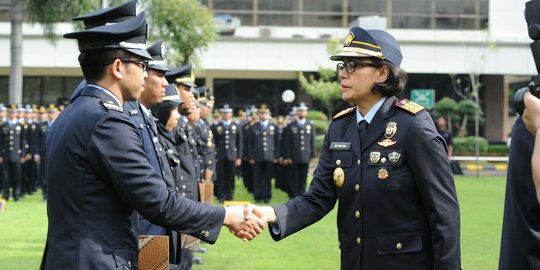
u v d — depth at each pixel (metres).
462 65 30.22
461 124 29.81
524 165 2.82
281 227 3.77
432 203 3.41
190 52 20.31
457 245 3.43
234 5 30.23
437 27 30.73
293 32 30.42
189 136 6.91
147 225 4.58
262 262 7.82
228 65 29.59
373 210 3.53
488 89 32.03
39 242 8.96
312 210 3.84
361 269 3.56
